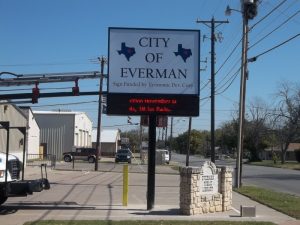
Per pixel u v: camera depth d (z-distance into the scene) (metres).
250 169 64.19
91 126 111.06
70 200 20.30
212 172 16.45
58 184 28.75
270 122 106.81
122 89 17.38
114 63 17.39
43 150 84.38
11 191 15.72
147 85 17.45
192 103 17.52
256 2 28.89
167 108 17.45
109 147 116.50
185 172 15.89
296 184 34.38
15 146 34.28
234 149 132.12
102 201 20.06
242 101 29.58
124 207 17.95
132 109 17.38
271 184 34.28
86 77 22.95
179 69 17.55
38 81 21.88
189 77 17.56
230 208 17.06
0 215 15.63
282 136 100.38
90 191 24.59
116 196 22.19
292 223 14.44
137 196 22.33
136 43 17.47
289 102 100.31
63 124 86.25
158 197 22.27
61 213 16.16
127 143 126.12
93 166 57.66
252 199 21.47
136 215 15.80
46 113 86.62
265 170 60.75
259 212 16.92
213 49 42.94
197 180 15.95
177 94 17.50
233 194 24.23
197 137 181.00
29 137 65.31
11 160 16.27
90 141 110.38
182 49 17.58
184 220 14.66
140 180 33.88
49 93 20.92
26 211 16.61
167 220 14.63
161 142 144.50
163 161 71.44
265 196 22.45
